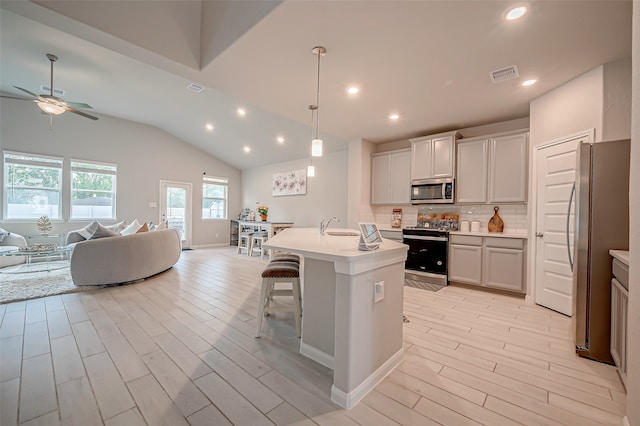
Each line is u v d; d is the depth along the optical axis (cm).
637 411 118
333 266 186
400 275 196
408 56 238
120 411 142
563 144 284
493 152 379
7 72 432
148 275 416
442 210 454
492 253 357
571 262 247
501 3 177
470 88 296
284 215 762
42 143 573
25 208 559
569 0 174
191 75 275
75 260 352
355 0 176
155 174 729
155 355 199
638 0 119
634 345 120
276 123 568
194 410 144
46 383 164
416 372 182
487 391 163
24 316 268
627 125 239
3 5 185
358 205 494
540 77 271
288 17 192
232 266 529
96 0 208
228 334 235
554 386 168
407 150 466
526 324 261
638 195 117
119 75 441
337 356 152
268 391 160
